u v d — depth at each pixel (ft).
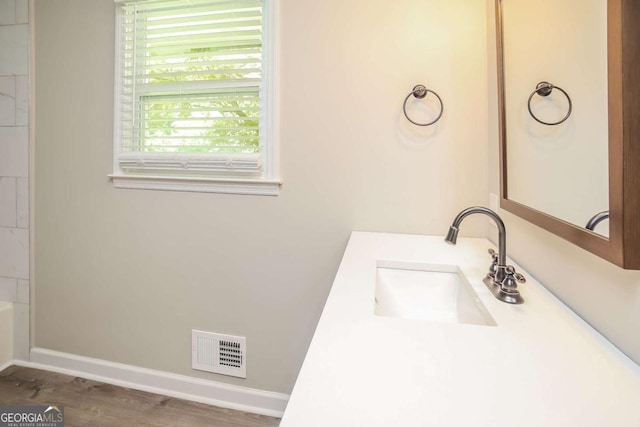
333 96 5.05
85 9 5.81
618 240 1.78
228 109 5.42
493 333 2.22
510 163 3.70
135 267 5.92
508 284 2.78
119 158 5.71
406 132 4.89
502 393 1.63
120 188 5.87
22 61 6.09
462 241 4.63
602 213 1.94
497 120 4.28
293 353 5.43
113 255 5.99
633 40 1.69
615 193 1.79
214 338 5.67
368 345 2.07
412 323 2.36
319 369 1.81
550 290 2.89
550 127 2.68
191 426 5.06
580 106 2.18
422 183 4.90
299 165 5.23
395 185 4.98
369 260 3.82
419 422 1.44
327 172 5.16
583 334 2.20
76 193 6.07
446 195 4.84
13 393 5.67
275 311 5.46
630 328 1.91
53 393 5.70
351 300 2.73
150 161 5.59
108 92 5.82
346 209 5.15
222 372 5.65
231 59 5.39
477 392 1.64
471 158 4.74
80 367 6.21
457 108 4.73
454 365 1.86
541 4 2.82
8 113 6.21
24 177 6.24
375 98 4.94
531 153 3.09
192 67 5.61
